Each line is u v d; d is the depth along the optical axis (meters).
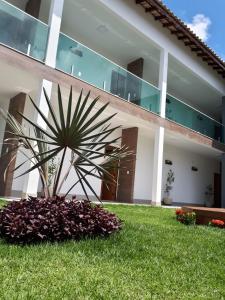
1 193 8.79
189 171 16.91
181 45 12.72
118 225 4.43
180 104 12.77
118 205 9.42
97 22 10.82
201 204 17.62
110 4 9.81
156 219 6.98
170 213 8.36
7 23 7.23
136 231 4.88
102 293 2.29
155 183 10.88
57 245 3.50
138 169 13.16
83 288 2.36
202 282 2.81
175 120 12.36
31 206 3.85
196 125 13.65
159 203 10.81
